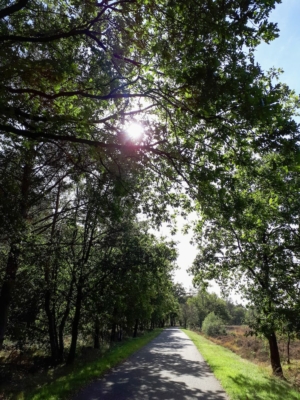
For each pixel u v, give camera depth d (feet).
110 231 52.75
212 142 23.25
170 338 108.78
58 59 22.49
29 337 57.57
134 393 28.37
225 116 21.06
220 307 266.16
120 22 24.86
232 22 18.89
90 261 56.95
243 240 49.14
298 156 18.49
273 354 51.03
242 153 21.90
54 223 43.83
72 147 30.30
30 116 20.53
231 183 22.04
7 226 26.86
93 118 24.95
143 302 85.25
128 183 27.89
